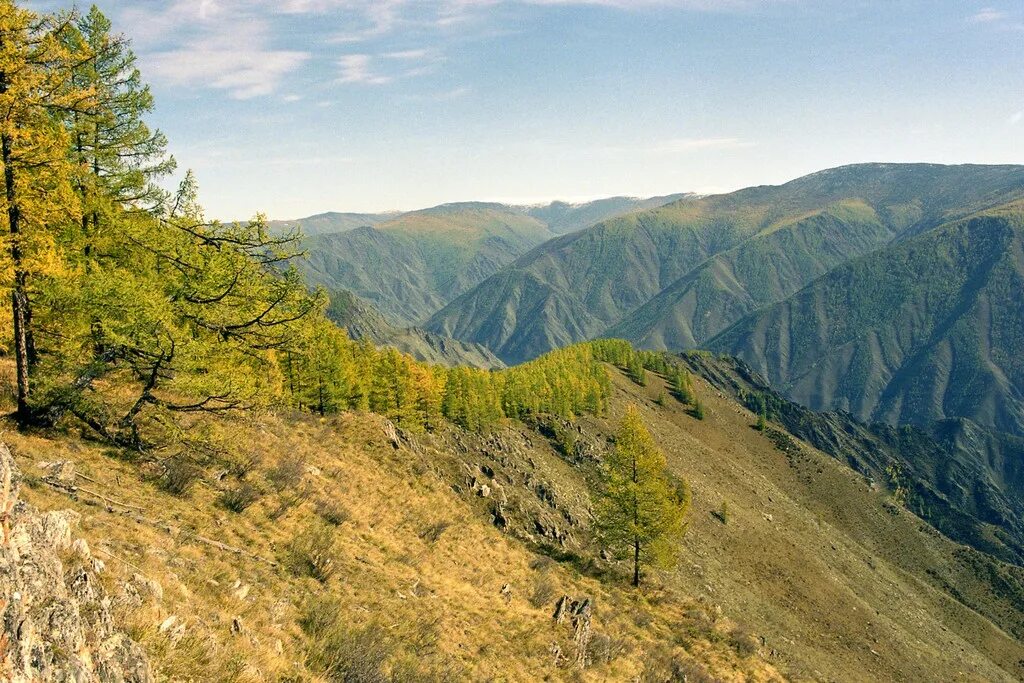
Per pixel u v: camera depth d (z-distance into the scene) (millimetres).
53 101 16297
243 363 21312
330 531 20312
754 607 65875
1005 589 135750
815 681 33312
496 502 42812
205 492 19594
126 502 15664
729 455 159000
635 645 26047
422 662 15336
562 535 46531
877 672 64250
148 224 18922
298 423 36688
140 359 18578
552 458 95250
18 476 8938
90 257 18969
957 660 85062
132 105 20297
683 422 169750
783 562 87375
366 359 64375
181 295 19172
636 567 38438
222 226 18703
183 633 10391
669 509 38969
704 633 32812
